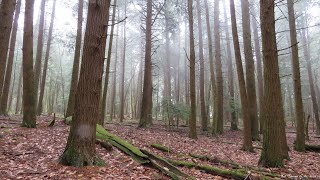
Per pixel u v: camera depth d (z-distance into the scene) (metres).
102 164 6.46
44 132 10.43
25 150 7.59
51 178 5.38
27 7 11.16
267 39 8.48
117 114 44.66
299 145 12.84
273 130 8.30
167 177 6.12
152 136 13.39
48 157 6.96
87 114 6.31
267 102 8.45
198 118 35.31
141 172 6.30
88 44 6.37
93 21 6.41
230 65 26.25
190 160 8.32
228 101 22.39
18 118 16.58
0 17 8.22
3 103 17.48
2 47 8.20
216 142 14.02
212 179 6.32
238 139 16.05
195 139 14.34
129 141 10.48
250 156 10.57
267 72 8.47
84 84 6.33
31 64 11.38
